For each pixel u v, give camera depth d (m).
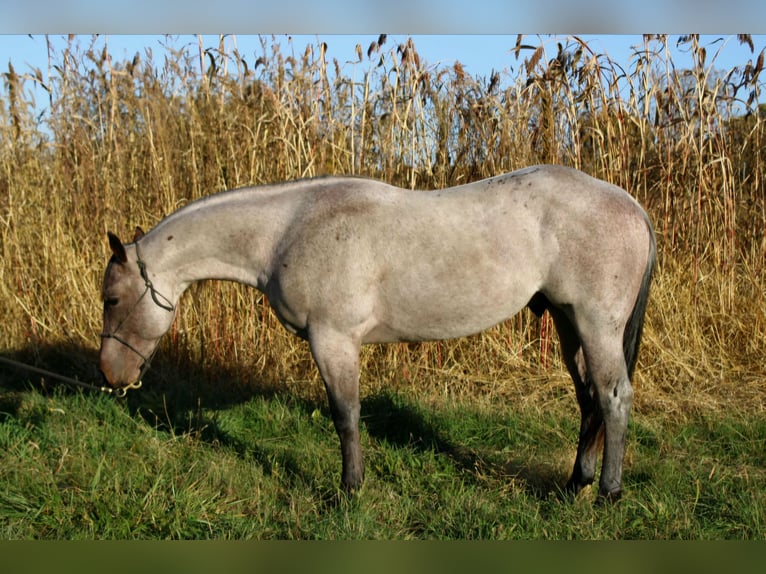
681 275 5.43
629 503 3.12
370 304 3.11
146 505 2.96
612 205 2.99
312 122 5.32
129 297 3.41
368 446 4.06
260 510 3.10
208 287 5.34
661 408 4.61
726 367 5.24
